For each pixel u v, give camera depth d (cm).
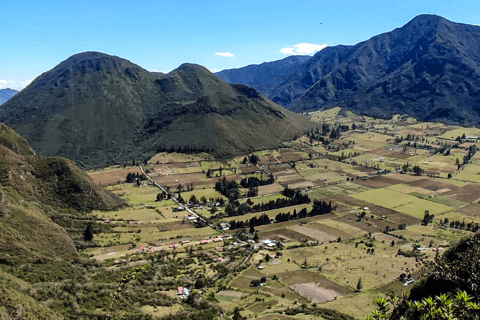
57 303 9394
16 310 7931
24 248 12838
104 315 9481
